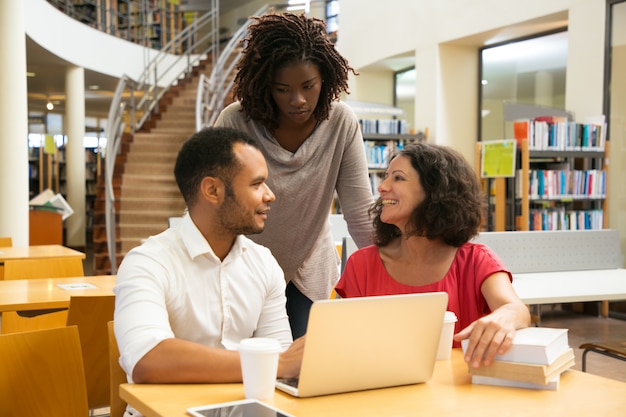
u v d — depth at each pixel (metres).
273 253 2.36
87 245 13.66
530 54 8.62
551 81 8.31
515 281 3.91
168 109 10.68
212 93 10.28
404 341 1.38
